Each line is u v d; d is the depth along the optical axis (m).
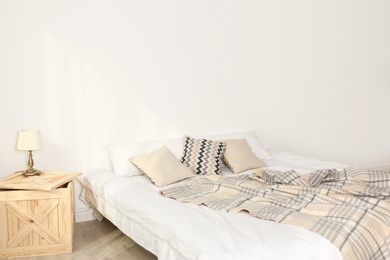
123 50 3.93
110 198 3.24
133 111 4.03
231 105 4.57
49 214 3.12
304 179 3.17
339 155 5.46
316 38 5.05
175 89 4.21
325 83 5.20
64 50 3.69
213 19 4.34
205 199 2.88
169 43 4.13
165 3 4.07
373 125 5.68
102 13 3.80
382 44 5.59
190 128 4.34
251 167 3.90
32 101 3.61
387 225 2.48
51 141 3.71
